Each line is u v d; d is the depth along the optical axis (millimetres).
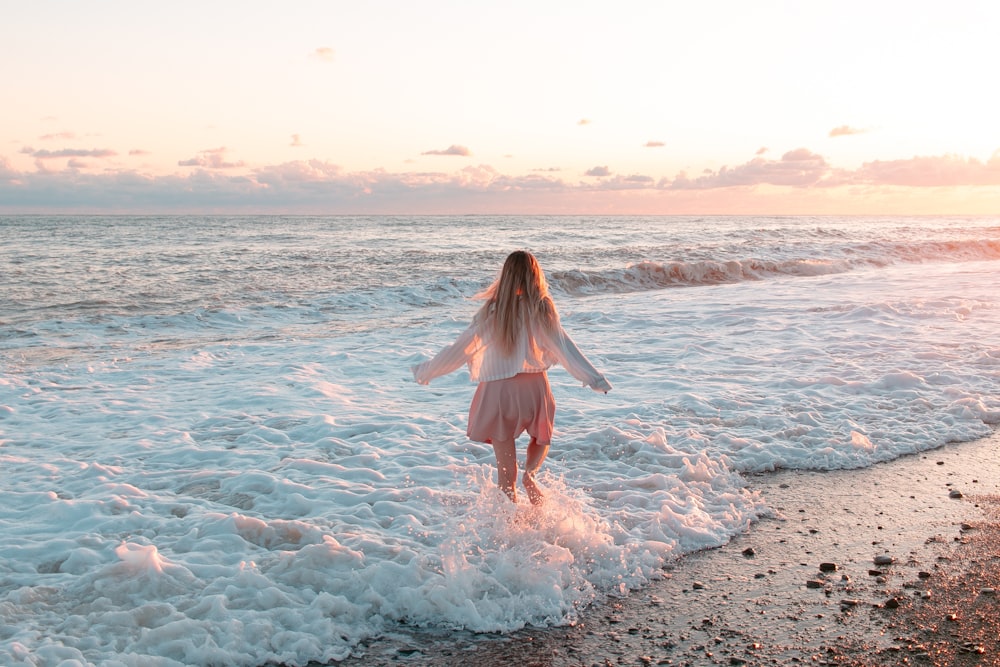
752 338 11594
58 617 3514
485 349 4363
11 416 7406
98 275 20625
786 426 6898
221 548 4293
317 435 6750
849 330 12094
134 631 3410
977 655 3287
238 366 9883
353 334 12641
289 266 23969
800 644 3391
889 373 8523
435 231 56938
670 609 3746
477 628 3576
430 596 3697
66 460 6016
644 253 28797
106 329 12875
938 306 14492
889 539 4582
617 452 6188
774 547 4477
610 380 8945
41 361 10289
